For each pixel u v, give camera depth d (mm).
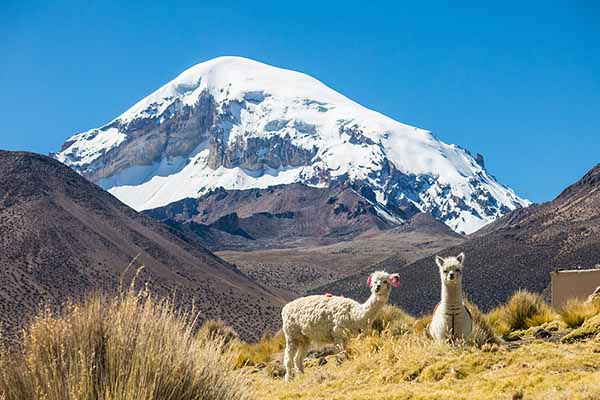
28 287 130875
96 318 9953
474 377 12891
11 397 9047
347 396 12875
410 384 13266
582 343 15289
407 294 144125
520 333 18734
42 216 176500
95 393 9133
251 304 170375
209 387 10023
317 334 17203
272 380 17266
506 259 150750
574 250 145625
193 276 179125
